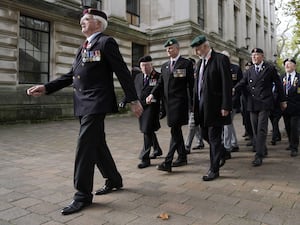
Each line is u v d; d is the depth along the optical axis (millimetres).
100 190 3559
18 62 11812
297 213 2994
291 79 5980
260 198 3418
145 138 4930
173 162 5012
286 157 5656
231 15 24734
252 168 4809
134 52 18641
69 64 13711
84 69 3201
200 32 18531
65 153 5980
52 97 12297
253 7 30688
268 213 2994
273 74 5281
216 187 3814
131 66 17750
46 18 12805
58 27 13258
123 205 3217
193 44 4312
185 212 3027
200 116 4418
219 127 4309
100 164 3514
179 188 3773
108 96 3215
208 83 4234
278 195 3518
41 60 12906
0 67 11070
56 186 3859
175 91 4613
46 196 3492
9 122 10648
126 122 12297
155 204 3242
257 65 5336
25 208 3139
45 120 11906
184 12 17812
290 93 5891
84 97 3189
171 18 18562
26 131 9031
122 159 5453
